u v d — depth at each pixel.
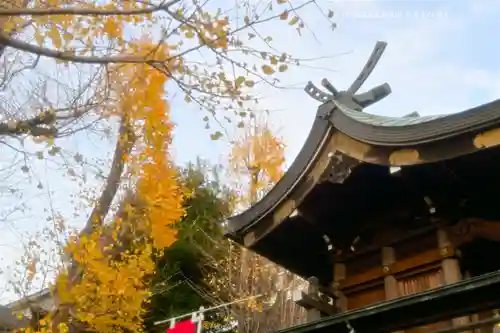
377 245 7.11
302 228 7.46
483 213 6.23
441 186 6.13
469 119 5.34
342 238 7.53
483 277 4.44
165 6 5.08
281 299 15.90
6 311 15.11
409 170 6.04
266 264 16.42
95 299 11.88
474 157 5.62
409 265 6.67
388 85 7.64
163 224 13.33
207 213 18.61
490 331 5.62
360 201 7.11
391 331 5.20
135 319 14.11
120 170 12.42
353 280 7.29
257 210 7.49
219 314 17.02
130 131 11.12
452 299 4.77
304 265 8.15
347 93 7.41
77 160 7.72
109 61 5.27
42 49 5.00
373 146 6.21
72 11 4.86
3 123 6.38
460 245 6.20
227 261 17.09
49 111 6.59
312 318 6.58
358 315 5.12
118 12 4.98
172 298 17.11
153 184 12.95
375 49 7.75
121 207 13.04
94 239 11.70
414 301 4.80
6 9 4.93
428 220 6.61
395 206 6.99
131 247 14.05
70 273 11.70
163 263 17.61
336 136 6.70
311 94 7.45
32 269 13.79
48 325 11.12
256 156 18.62
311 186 6.90
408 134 5.81
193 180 19.08
